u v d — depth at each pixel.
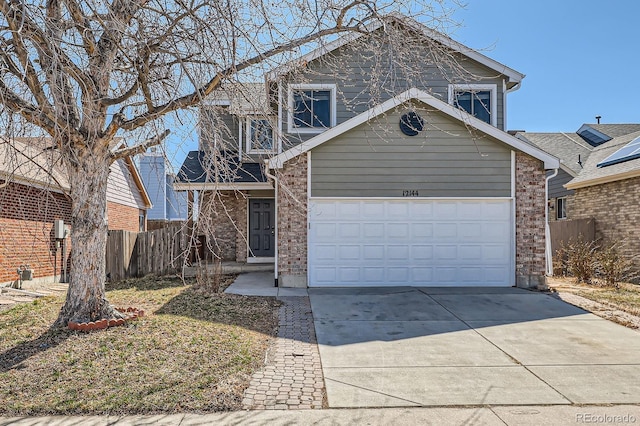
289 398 4.27
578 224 14.13
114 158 6.33
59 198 12.91
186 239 11.50
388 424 3.75
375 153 10.48
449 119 10.45
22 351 5.16
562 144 18.50
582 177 14.62
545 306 8.44
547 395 4.37
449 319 7.44
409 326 7.00
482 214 10.57
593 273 12.09
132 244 12.24
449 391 4.46
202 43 5.30
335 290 10.01
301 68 7.03
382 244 10.55
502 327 6.95
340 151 10.48
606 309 8.25
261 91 6.42
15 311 7.25
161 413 3.91
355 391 4.45
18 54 4.92
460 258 10.58
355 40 7.11
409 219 10.56
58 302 8.15
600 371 5.04
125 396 4.16
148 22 5.72
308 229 10.45
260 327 6.83
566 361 5.38
